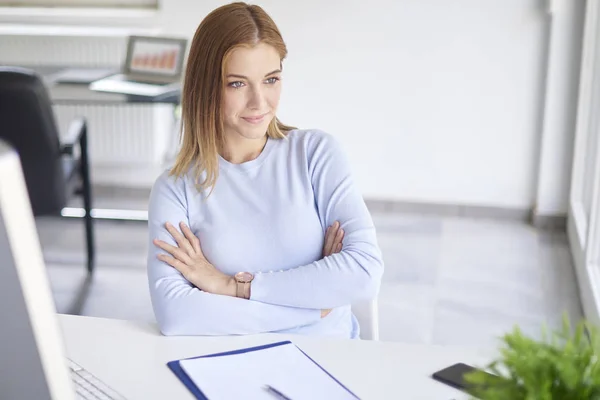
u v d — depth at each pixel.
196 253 2.02
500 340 1.27
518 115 5.12
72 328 1.88
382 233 5.00
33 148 3.83
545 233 5.04
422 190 5.34
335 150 2.10
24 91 3.69
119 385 1.61
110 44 5.28
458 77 5.12
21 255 1.00
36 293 1.02
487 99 5.13
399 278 4.34
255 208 2.04
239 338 1.86
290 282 1.94
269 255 2.03
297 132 2.13
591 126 4.74
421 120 5.22
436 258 4.62
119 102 4.20
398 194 5.37
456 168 5.27
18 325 1.03
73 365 1.69
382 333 3.73
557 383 1.11
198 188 2.04
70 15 5.36
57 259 4.59
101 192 5.63
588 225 4.00
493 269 4.47
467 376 1.18
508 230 5.09
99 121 5.46
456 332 3.74
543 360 1.12
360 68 5.19
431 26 5.07
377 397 1.58
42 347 1.04
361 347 1.79
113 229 5.09
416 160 5.29
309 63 5.22
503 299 4.09
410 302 4.06
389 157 5.31
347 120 5.29
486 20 5.01
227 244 2.02
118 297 4.11
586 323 1.17
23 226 1.00
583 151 4.88
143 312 3.95
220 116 2.00
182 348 1.79
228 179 2.05
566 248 4.80
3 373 1.07
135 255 4.67
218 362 1.70
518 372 1.12
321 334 1.98
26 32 5.32
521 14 4.97
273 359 1.72
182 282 1.94
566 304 4.04
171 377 1.65
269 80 1.99
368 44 5.15
